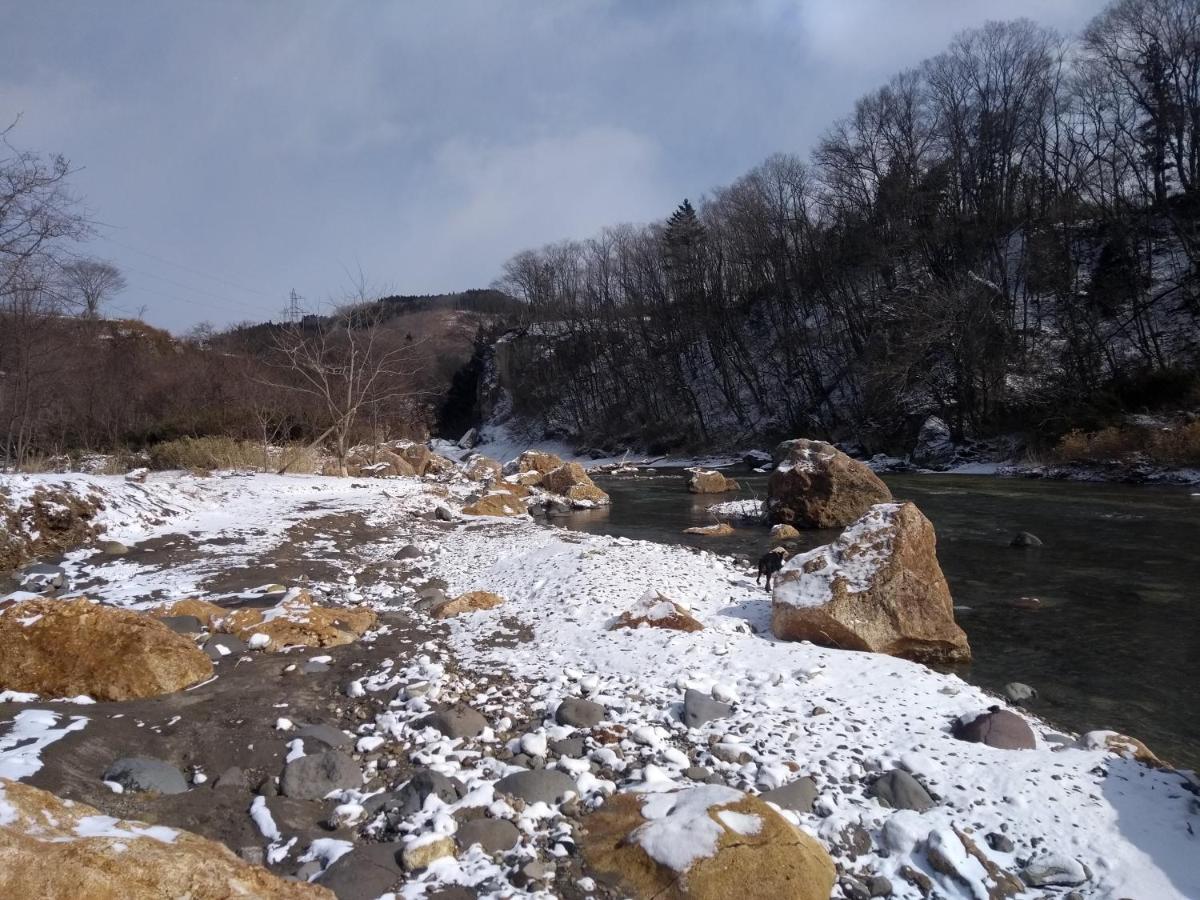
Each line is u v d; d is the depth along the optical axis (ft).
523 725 18.78
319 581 34.53
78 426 88.79
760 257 199.93
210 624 25.63
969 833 14.43
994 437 121.70
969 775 16.29
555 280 288.51
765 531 61.82
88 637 19.74
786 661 23.16
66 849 9.43
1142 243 139.54
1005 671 27.27
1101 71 146.82
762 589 35.32
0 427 71.15
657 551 42.93
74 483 41.32
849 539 29.30
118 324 133.90
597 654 23.76
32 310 70.08
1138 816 15.08
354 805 14.55
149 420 94.22
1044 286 138.31
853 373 163.73
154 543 40.27
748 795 13.92
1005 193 162.50
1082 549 49.78
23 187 43.39
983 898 12.76
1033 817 14.88
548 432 232.12
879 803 15.25
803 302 191.93
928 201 161.27
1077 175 148.25
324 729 17.90
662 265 231.71
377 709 19.75
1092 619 33.96
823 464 64.34
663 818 13.53
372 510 56.54
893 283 159.84
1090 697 24.95
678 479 122.93
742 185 211.41
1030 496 77.87
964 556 48.49
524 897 12.06
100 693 19.15
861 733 18.20
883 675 22.33
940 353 136.98
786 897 12.10
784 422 176.04
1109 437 94.84
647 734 17.62
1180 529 56.08
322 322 122.21
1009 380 125.80
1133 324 127.03
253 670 22.15
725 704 19.61
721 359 194.18
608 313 235.61
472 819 14.23
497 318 333.42
